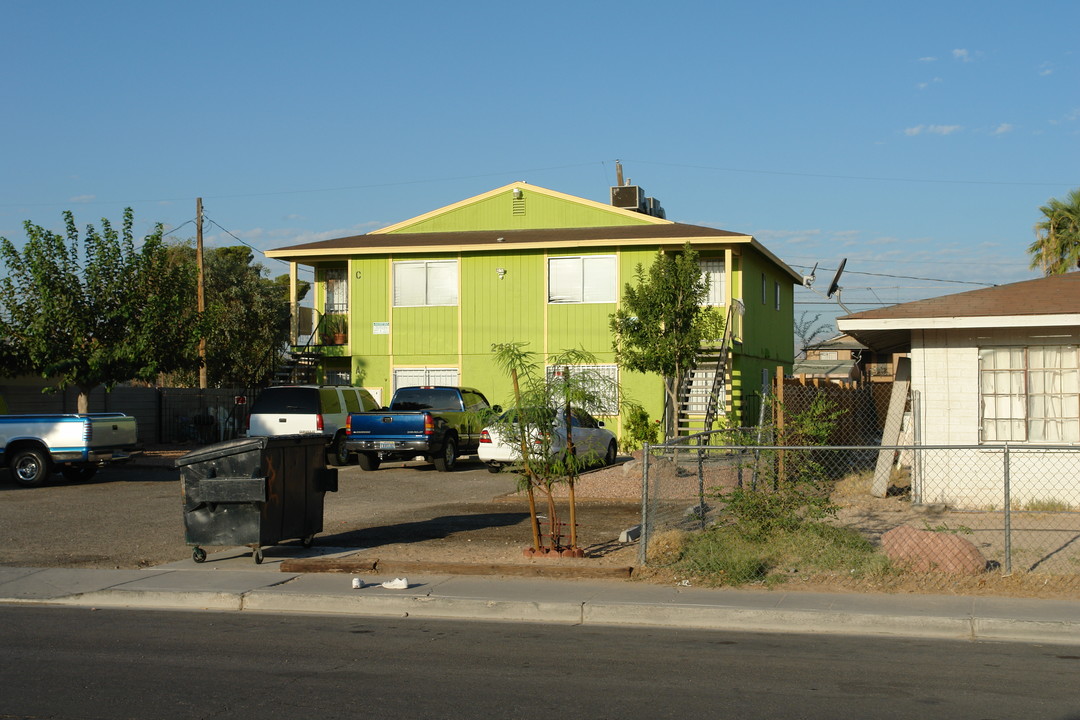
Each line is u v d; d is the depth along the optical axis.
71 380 25.41
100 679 7.30
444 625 9.27
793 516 11.77
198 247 35.41
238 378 42.78
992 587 10.03
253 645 8.41
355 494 19.45
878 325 15.16
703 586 10.37
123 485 20.94
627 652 8.14
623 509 16.58
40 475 20.39
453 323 30.31
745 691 6.95
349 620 9.51
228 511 11.80
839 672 7.47
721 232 29.05
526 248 29.47
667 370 23.97
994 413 15.23
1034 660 7.86
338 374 32.12
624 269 29.06
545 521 15.12
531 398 11.74
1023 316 14.51
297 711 6.51
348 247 30.66
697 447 11.36
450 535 13.83
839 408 23.75
